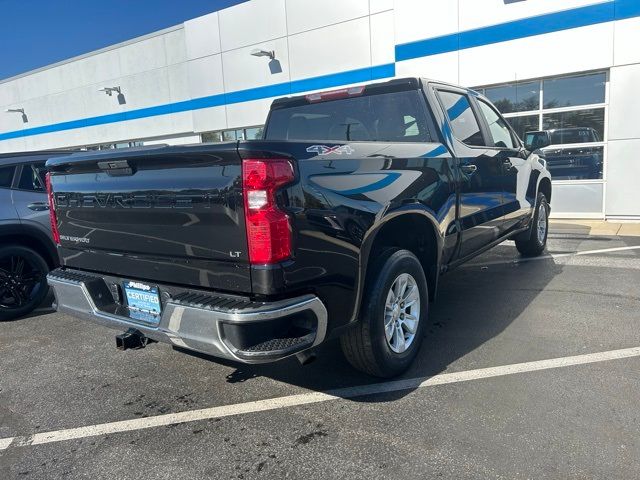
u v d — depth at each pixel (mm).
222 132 14984
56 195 3449
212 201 2463
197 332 2502
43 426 3027
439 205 3607
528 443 2539
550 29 9492
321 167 2619
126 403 3264
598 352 3578
